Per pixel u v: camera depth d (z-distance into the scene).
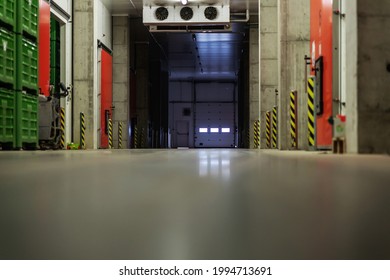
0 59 11.29
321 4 10.57
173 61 40.69
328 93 9.92
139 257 0.94
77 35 20.55
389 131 6.99
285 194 1.90
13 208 1.58
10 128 11.88
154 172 3.33
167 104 43.16
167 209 1.52
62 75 19.77
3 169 3.74
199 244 1.02
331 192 1.96
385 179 2.60
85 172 3.36
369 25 6.98
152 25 21.38
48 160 5.47
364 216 1.36
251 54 26.94
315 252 0.96
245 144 32.06
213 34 31.06
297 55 15.23
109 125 24.77
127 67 26.67
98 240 1.09
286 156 6.98
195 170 3.54
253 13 26.69
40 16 15.93
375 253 0.95
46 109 14.95
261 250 0.97
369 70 7.00
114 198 1.82
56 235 1.14
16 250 1.02
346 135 7.71
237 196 1.84
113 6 25.20
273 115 17.12
